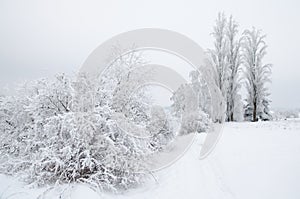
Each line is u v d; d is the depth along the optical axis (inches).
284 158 233.1
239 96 791.7
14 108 305.7
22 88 304.7
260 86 778.2
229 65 761.6
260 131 447.5
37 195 201.5
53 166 240.7
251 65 784.9
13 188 222.7
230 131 494.0
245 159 265.3
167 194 222.8
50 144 248.4
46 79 285.3
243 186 205.8
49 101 267.7
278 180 191.8
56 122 249.4
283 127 488.1
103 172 233.5
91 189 211.6
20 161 255.1
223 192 210.8
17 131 300.8
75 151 233.0
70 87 264.4
